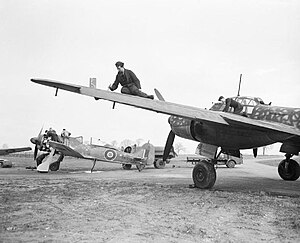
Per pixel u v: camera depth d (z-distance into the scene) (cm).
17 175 1564
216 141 1115
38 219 610
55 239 483
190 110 903
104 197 870
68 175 1616
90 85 853
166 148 1305
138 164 2100
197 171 1095
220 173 2058
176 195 917
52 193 925
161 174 1778
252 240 508
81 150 1944
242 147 1104
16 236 496
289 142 1177
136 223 593
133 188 1047
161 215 665
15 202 780
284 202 828
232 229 570
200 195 924
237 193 975
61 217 630
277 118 1110
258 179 1571
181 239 503
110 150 2031
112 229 547
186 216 662
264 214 689
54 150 1856
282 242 499
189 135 1170
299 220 637
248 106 1206
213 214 686
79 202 793
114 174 1747
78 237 497
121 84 1041
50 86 814
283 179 1530
